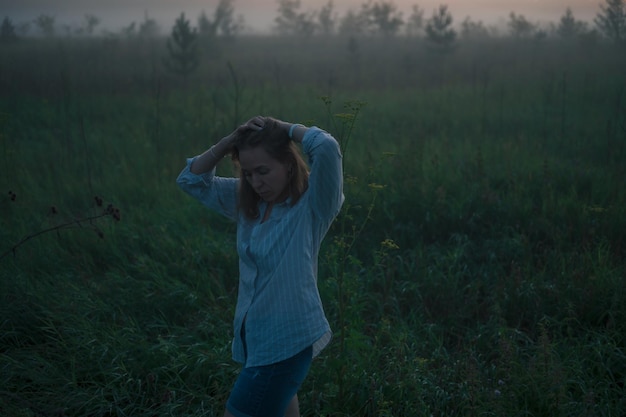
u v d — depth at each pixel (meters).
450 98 14.17
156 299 4.45
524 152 8.11
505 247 5.32
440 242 5.72
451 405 3.32
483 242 5.57
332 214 2.42
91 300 4.37
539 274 4.69
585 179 6.93
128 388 3.49
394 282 4.82
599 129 9.98
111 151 9.05
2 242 5.21
